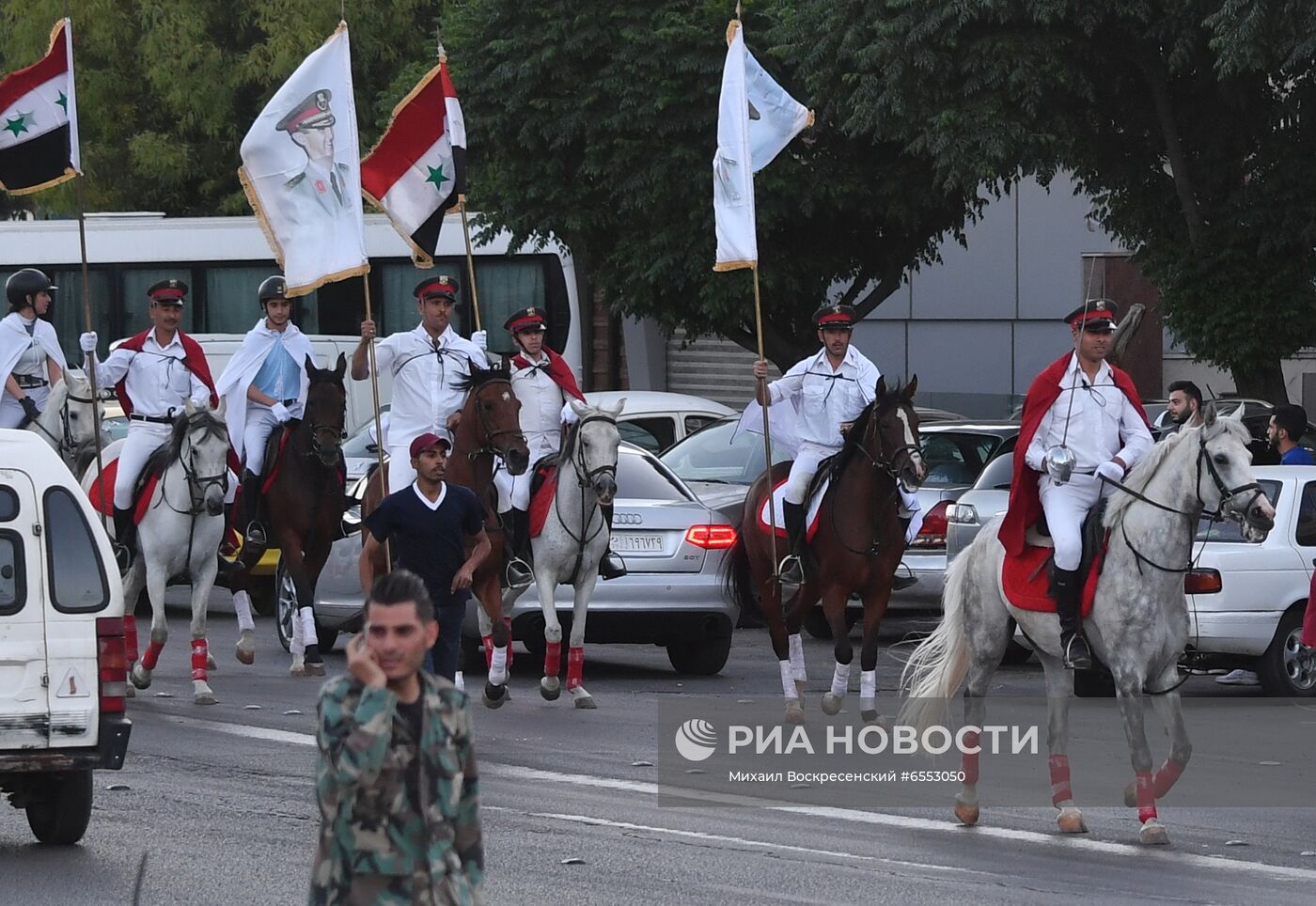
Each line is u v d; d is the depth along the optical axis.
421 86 33.91
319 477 34.72
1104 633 21.70
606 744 27.55
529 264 63.72
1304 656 33.06
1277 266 47.31
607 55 56.94
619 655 39.31
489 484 30.67
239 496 34.91
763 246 57.09
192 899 18.41
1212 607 32.28
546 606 31.33
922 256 61.41
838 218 58.28
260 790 24.05
